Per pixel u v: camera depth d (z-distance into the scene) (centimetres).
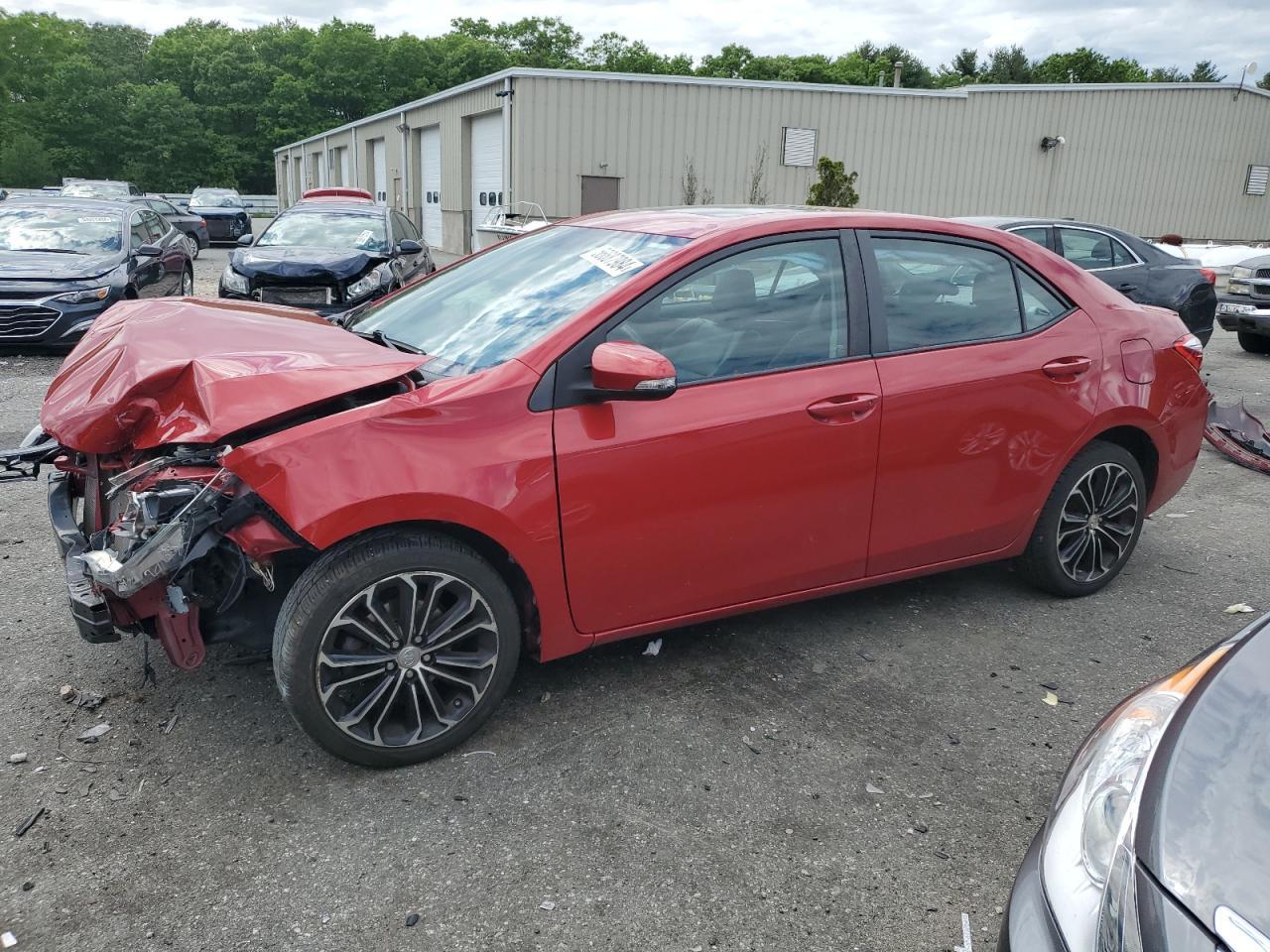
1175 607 438
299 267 1044
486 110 2228
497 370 302
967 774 308
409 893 251
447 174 2644
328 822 278
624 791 294
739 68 7719
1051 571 424
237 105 7512
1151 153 2369
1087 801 175
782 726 332
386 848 268
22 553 473
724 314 332
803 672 369
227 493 278
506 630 310
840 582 369
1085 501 421
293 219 1230
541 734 324
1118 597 448
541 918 244
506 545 297
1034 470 396
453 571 295
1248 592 458
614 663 371
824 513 350
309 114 7462
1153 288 988
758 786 298
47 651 374
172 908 244
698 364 326
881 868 264
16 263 1007
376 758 299
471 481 287
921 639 399
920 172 2209
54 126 7006
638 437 310
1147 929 143
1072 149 2306
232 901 247
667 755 313
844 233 360
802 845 273
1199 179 2438
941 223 382
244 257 1078
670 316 323
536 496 297
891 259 367
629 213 403
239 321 353
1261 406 896
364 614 290
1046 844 175
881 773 307
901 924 245
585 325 310
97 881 253
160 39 8906
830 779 303
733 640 394
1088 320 408
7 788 289
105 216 1145
